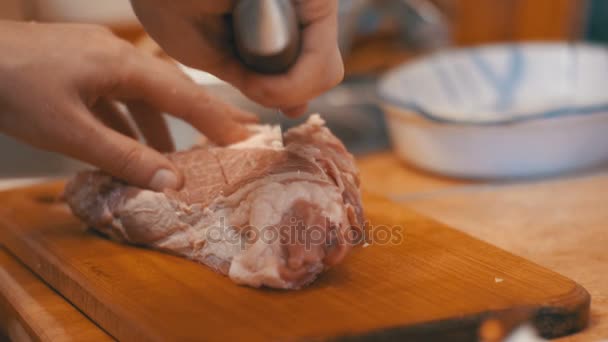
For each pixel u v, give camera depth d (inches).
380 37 55.6
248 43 27.0
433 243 31.2
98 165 31.7
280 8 26.9
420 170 40.4
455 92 43.2
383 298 28.1
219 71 28.9
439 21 51.1
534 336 27.6
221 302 28.4
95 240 33.1
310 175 29.8
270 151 31.4
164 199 31.3
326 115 46.4
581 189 37.1
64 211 35.7
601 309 28.8
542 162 38.1
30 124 31.1
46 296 31.2
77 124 31.2
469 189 38.0
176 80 33.6
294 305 28.0
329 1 27.8
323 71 28.0
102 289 29.5
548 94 42.9
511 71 43.3
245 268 29.2
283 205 29.2
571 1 56.9
